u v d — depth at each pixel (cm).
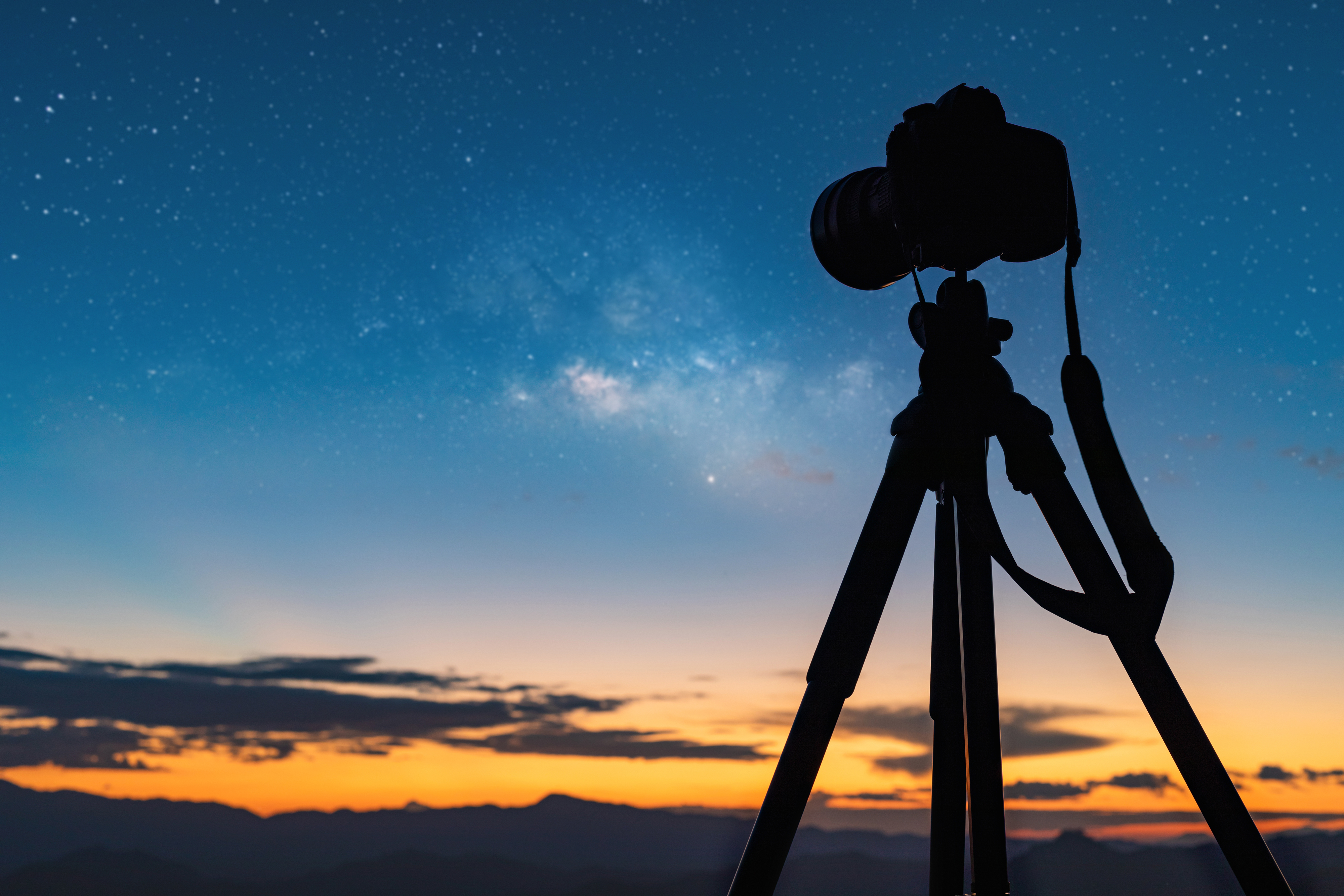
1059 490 117
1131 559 111
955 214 123
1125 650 110
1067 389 118
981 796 138
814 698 110
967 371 120
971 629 141
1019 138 125
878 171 143
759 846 106
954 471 116
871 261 144
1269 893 100
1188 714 106
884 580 114
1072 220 126
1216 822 104
